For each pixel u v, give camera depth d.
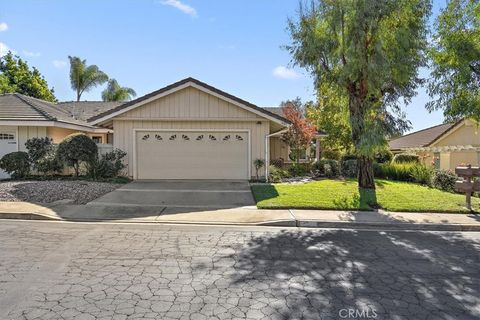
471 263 5.56
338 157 27.41
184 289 4.32
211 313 3.69
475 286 4.57
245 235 7.20
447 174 14.86
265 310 3.79
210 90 15.36
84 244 6.28
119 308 3.77
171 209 9.63
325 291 4.33
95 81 34.41
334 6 11.36
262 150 15.93
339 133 24.70
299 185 14.39
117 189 12.61
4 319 3.50
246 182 15.16
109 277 4.68
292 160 22.44
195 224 8.21
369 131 11.32
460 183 10.16
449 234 7.71
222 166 15.85
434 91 11.67
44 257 5.48
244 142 15.90
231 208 9.84
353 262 5.51
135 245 6.27
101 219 8.52
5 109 16.66
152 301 3.96
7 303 3.85
